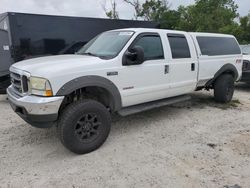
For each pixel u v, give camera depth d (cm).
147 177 346
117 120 571
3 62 728
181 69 562
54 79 373
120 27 1002
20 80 409
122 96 458
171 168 369
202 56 619
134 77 470
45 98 370
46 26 820
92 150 418
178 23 3547
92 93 452
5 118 588
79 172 360
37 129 518
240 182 336
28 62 436
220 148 432
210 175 351
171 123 554
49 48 832
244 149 428
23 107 382
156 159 395
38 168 371
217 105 700
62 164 382
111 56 448
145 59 489
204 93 849
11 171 363
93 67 414
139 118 586
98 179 342
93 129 417
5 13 763
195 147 436
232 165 376
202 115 611
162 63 518
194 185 329
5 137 479
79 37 895
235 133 499
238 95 857
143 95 494
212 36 662
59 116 400
